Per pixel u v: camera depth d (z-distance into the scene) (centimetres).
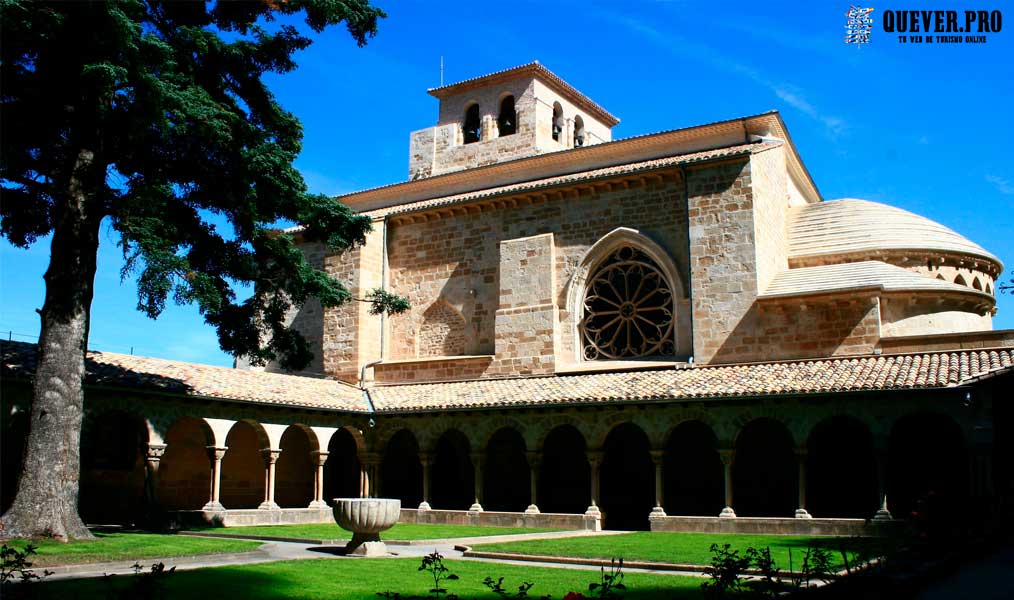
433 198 3894
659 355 3106
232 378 3016
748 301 2916
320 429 3117
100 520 2967
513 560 1830
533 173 3709
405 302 2878
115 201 2141
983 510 1734
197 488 3250
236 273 2517
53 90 2095
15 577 1453
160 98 1938
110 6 1856
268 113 2450
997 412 2272
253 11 2395
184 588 1314
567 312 3281
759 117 3247
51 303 2048
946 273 3312
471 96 4284
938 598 1074
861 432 2744
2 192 2322
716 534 2431
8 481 2720
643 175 3173
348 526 1941
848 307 2775
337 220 2580
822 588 1057
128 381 2536
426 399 3197
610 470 3119
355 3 2339
